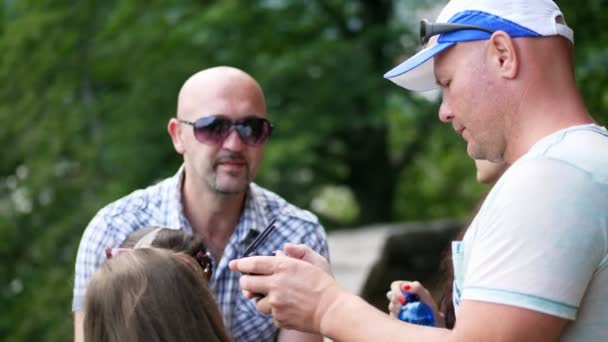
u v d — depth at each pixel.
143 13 8.34
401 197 15.69
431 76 1.59
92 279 1.51
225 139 2.26
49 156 7.97
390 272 7.19
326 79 8.83
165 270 1.49
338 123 9.01
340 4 10.26
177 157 8.20
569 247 1.26
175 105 8.17
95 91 8.47
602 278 1.29
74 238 7.73
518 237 1.28
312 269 1.48
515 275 1.27
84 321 1.50
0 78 8.16
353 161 11.82
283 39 9.16
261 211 2.33
